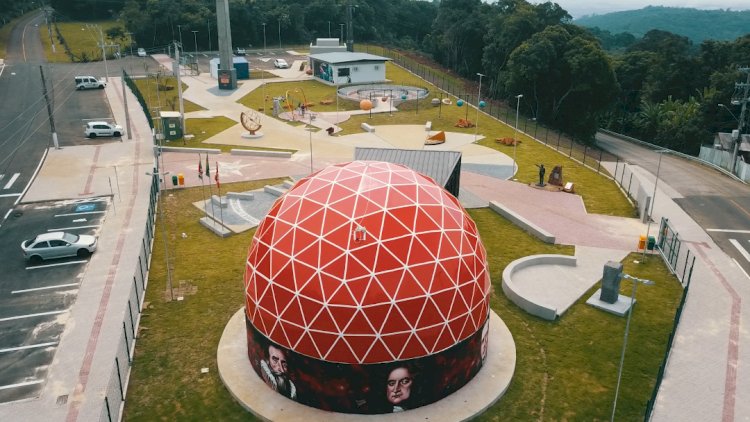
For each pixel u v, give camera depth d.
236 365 29.50
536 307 35.16
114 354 31.34
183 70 128.50
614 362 30.86
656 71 124.69
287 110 96.94
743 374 30.02
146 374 29.59
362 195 26.98
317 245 25.62
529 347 32.00
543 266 42.09
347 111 97.31
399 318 24.59
